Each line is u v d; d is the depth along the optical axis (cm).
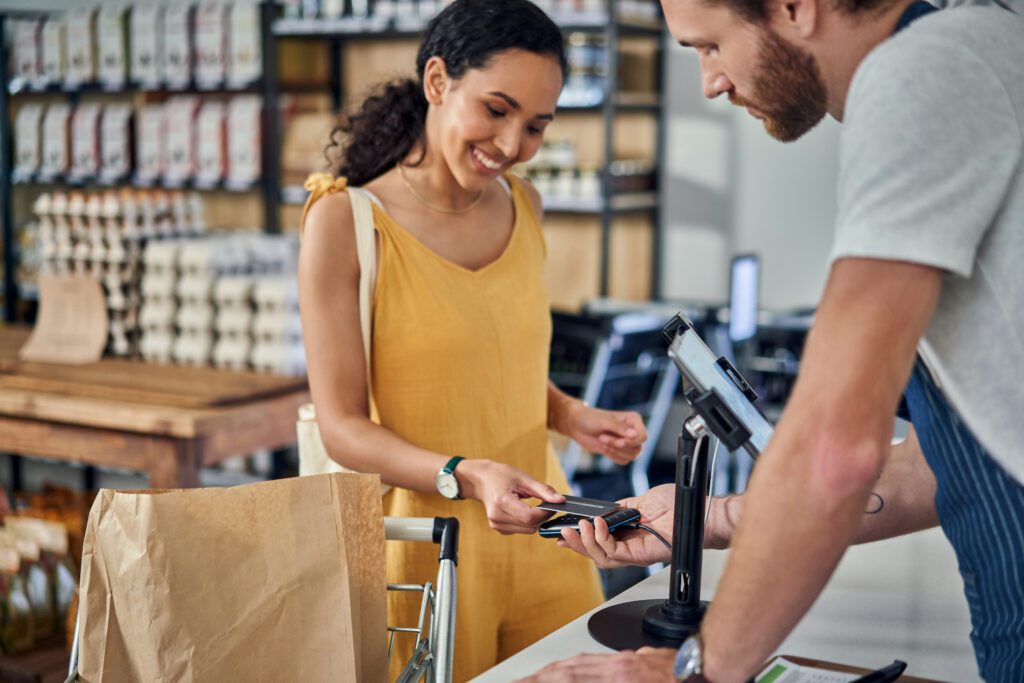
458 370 184
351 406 181
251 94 541
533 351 196
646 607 145
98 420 303
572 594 195
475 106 173
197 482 295
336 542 133
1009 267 97
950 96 94
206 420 293
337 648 132
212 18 506
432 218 189
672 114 527
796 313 467
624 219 541
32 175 552
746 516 99
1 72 552
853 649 134
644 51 526
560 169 502
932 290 94
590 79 495
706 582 161
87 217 372
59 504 325
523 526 163
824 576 97
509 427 191
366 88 201
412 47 545
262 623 131
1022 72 96
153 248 360
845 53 105
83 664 131
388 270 182
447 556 141
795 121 111
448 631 138
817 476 94
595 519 147
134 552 128
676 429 519
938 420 110
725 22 107
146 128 520
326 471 194
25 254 559
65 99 600
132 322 369
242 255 367
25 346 369
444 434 185
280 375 341
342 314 181
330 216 181
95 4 607
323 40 543
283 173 518
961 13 99
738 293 431
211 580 130
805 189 505
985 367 100
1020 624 108
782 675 123
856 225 95
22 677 252
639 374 463
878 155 95
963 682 123
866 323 94
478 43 171
